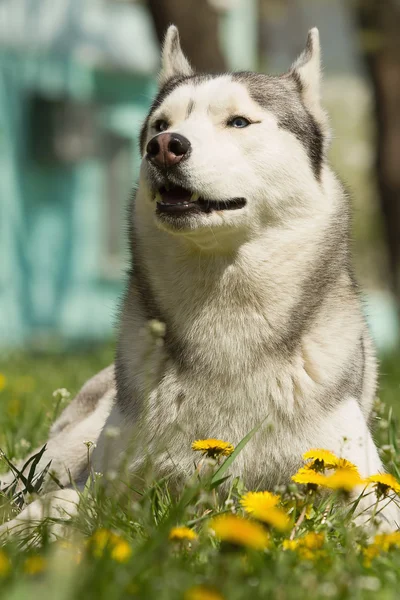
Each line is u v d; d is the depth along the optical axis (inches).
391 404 439.5
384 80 914.1
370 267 1652.3
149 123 293.3
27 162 1032.2
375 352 330.0
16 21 1019.3
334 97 1784.0
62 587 149.7
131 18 1100.5
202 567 181.6
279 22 1274.6
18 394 477.7
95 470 269.9
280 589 167.9
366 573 185.2
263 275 269.4
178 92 284.0
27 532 223.6
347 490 219.8
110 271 1111.6
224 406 262.5
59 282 1067.3
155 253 277.4
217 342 264.8
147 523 218.2
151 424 264.4
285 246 273.6
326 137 303.4
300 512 229.8
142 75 1108.5
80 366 623.8
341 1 989.2
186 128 268.7
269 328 266.4
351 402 269.7
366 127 1701.5
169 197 269.4
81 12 1060.5
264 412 261.4
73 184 1070.4
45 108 1036.5
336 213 287.9
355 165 1769.2
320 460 233.0
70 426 324.8
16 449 338.3
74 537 199.2
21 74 1019.3
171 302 272.2
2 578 164.6
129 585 162.2
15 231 1030.4
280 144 276.7
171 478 261.4
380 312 1381.6
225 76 290.2
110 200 1107.3
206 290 267.9
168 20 749.3
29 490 259.3
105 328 1101.1
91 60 1061.1
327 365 265.1
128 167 1111.6
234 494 252.5
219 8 1100.5
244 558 183.6
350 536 207.8
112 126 1088.2
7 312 1021.8
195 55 754.8
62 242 1066.7
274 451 260.4
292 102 290.7
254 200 269.4
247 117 274.5
